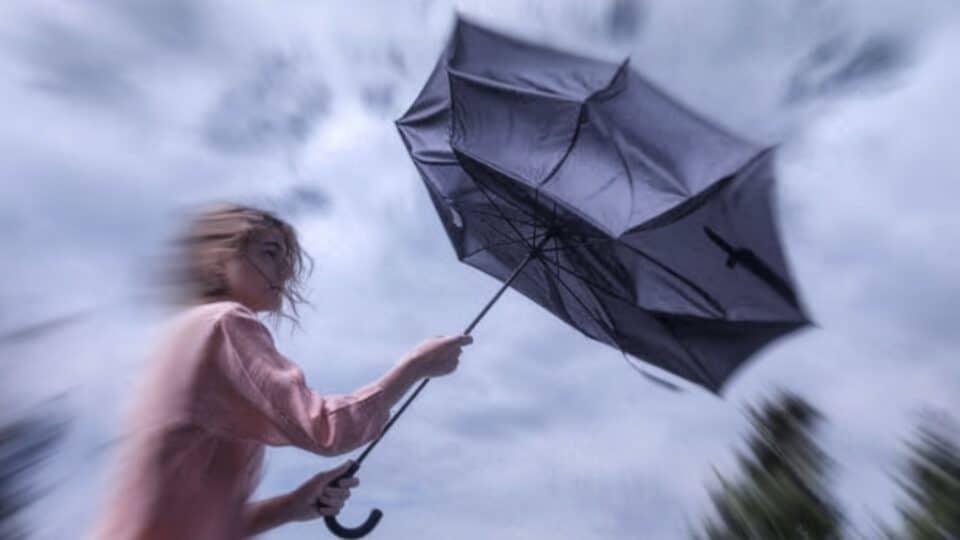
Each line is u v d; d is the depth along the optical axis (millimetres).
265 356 1443
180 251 1626
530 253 2812
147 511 1319
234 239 1624
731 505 13203
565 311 3014
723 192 2396
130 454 1378
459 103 2807
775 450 13203
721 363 2703
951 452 11469
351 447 1463
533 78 2742
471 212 3123
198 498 1371
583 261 2760
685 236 2461
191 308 1551
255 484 1590
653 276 2627
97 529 1347
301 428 1396
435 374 1653
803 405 13570
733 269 2496
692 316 2656
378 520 1871
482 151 2637
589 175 2467
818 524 12227
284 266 1721
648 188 2398
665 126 2516
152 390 1408
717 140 2488
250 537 1701
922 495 11438
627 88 2578
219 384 1417
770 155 2436
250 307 1639
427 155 3236
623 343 2916
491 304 2719
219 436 1426
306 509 1800
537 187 2477
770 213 2475
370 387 1544
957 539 10992
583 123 2529
